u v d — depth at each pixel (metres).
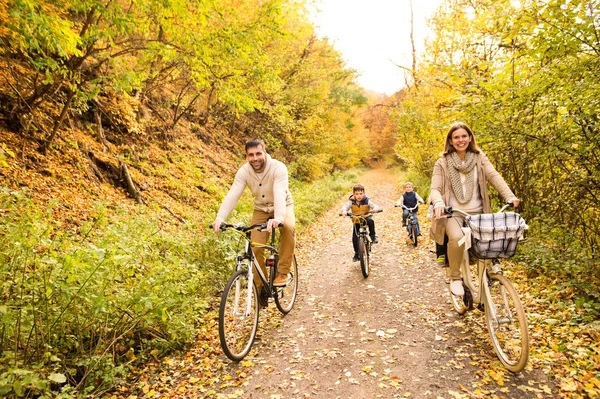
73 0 5.64
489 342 3.77
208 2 6.98
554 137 4.68
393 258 7.86
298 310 5.16
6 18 4.85
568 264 4.86
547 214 5.71
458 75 5.40
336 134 24.61
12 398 2.59
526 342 2.98
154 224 5.91
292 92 18.38
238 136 18.80
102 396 3.14
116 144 9.46
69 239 4.37
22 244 3.06
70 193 6.80
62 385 3.11
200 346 4.04
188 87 12.61
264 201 4.49
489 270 3.57
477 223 3.23
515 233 3.19
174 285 4.15
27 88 7.40
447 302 5.02
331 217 14.56
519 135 5.10
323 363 3.67
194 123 15.24
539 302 4.48
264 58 8.93
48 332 3.05
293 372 3.52
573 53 4.27
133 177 8.81
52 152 7.36
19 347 2.98
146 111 11.55
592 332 3.56
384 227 11.62
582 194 4.97
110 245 4.10
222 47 7.94
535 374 3.12
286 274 4.58
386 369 3.48
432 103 12.02
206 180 11.71
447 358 3.57
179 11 6.82
